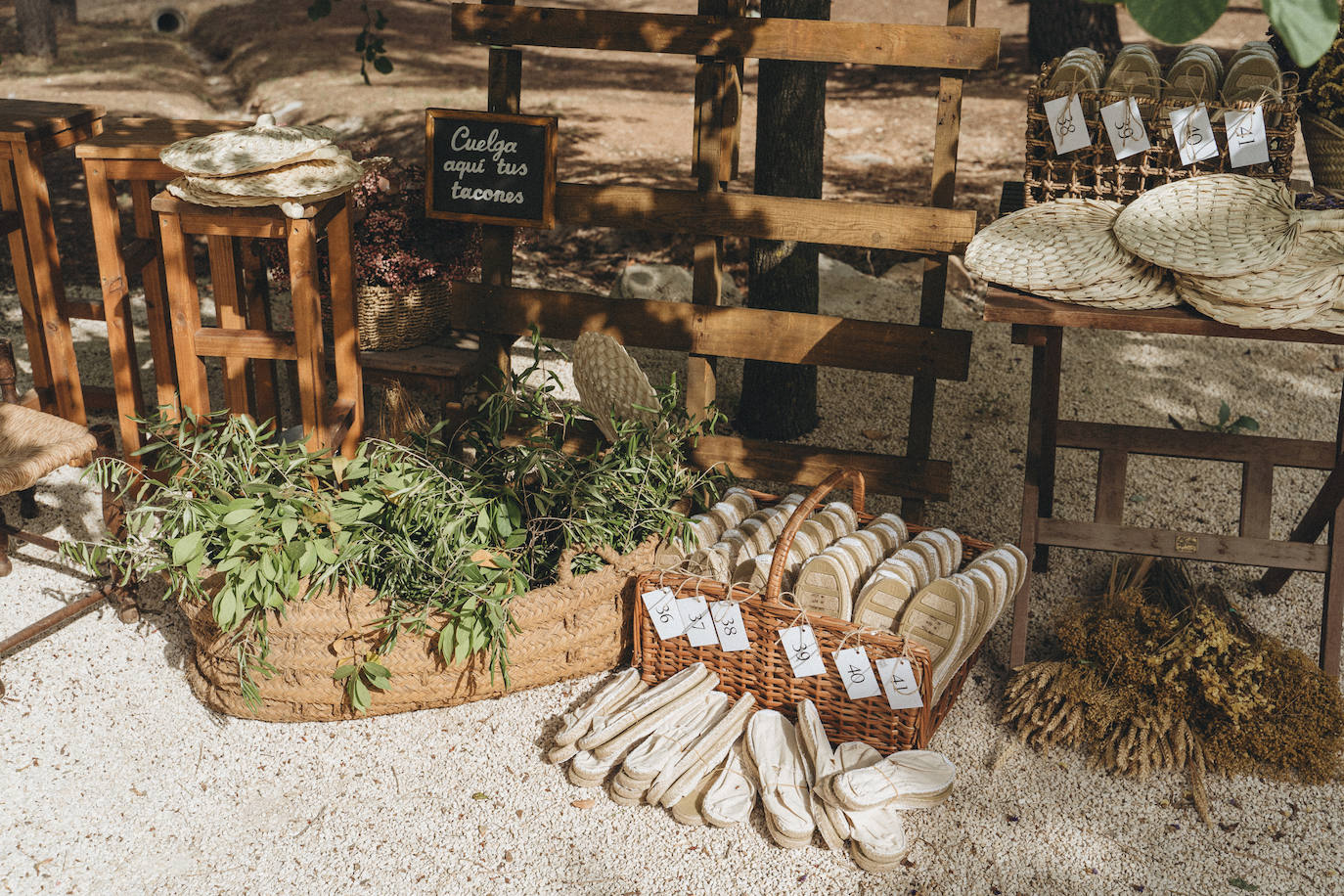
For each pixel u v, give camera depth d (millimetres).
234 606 3143
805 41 3697
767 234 3904
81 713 3486
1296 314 2842
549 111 10078
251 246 4324
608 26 3830
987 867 3000
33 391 4305
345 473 3461
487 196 4047
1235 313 2883
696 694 3381
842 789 2980
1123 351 5984
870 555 3398
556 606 3424
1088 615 3684
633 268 6320
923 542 3502
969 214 3717
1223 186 3223
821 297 6301
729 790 3121
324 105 10336
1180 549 3635
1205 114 3287
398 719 3490
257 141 3438
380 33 13281
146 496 4285
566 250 7090
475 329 4262
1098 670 3516
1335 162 3561
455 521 3305
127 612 3840
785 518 3678
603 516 3504
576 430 4277
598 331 4160
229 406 3992
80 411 4465
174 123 4188
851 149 9094
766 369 5023
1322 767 3297
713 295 4043
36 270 4238
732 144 3848
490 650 3391
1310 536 3789
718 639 3322
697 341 4078
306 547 3213
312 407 3676
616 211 3996
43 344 4535
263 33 13609
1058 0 8469
